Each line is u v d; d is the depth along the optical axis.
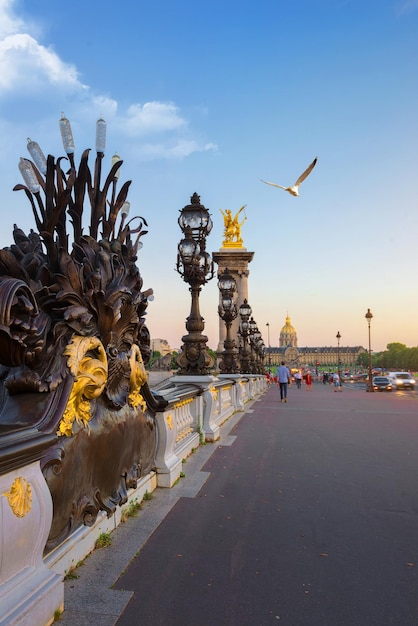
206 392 10.38
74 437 3.73
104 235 5.14
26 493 2.89
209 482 6.85
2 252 3.57
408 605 3.48
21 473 2.89
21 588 2.85
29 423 3.32
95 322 4.25
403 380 45.56
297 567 4.08
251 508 5.66
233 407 16.88
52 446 3.41
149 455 5.95
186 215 9.76
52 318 3.83
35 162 4.65
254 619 3.26
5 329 3.20
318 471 7.64
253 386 26.72
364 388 48.53
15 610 2.69
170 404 6.44
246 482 6.88
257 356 37.59
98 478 4.22
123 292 4.54
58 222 4.35
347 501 6.02
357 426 13.25
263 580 3.83
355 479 7.14
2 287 3.27
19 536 2.80
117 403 4.56
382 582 3.83
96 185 5.07
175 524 5.07
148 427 5.78
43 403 3.53
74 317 3.78
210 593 3.60
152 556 4.23
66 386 3.68
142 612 3.31
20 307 3.34
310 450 9.45
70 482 3.66
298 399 25.62
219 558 4.23
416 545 4.61
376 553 4.40
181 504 5.75
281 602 3.49
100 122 5.05
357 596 3.60
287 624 3.21
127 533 4.71
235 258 62.03
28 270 3.85
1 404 3.79
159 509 5.49
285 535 4.82
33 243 4.42
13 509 2.75
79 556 4.00
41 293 3.70
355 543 4.63
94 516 4.08
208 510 5.56
